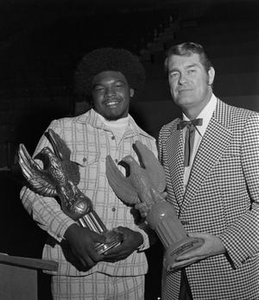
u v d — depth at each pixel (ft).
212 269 6.98
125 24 34.53
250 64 21.94
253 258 6.95
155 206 6.94
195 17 32.91
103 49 7.74
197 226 7.02
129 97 7.86
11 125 23.79
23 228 15.57
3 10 34.55
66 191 7.14
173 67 7.16
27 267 5.57
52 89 25.58
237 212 6.85
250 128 6.77
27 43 31.78
